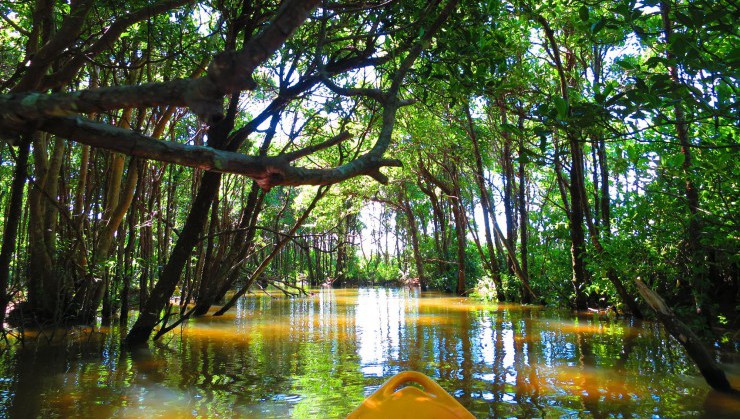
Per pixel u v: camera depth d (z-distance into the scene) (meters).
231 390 5.12
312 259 44.41
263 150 3.39
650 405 4.51
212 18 9.05
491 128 15.97
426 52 6.58
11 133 1.70
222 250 13.30
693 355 5.20
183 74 10.07
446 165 25.05
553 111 4.31
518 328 10.01
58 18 8.12
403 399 1.90
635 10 4.01
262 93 13.80
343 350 7.50
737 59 3.33
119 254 11.82
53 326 9.10
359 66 7.61
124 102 1.50
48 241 10.41
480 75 6.43
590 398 4.73
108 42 5.66
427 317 12.36
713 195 7.52
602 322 10.95
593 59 14.30
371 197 28.94
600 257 11.18
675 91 3.77
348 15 7.59
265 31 1.42
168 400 4.75
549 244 17.86
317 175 2.06
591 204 17.41
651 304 5.63
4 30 9.59
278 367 6.26
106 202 11.68
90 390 5.14
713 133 6.50
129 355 7.14
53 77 5.42
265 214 24.19
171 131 12.13
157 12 5.73
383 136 2.74
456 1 4.22
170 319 11.95
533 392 4.97
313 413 4.31
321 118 11.59
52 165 10.49
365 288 35.00
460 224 25.31
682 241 9.34
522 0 8.96
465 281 26.91
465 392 4.98
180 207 22.38
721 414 4.23
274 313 13.66
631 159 7.05
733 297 10.67
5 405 4.56
